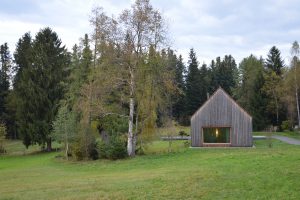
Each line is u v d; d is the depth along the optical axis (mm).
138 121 39750
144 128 38719
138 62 36688
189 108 93312
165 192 16578
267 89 79375
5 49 89500
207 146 47188
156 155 36219
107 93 37500
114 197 16359
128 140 37438
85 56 47062
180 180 18859
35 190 19672
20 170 32469
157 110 39656
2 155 57062
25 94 56469
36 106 55781
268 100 79000
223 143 47125
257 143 51000
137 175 22625
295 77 71938
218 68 110000
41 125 55469
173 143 51969
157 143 52281
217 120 47438
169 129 40750
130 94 37375
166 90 37938
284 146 43688
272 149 35750
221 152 35125
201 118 47781
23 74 58000
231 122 47188
